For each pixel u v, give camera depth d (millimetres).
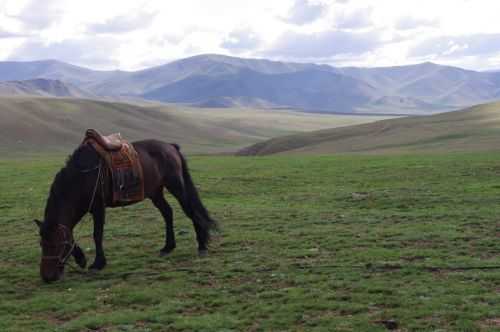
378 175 31453
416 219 17500
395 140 111625
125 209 21594
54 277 11859
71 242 12086
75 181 12078
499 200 20875
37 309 10391
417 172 31734
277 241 15039
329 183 29250
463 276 10992
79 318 9719
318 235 15523
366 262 12438
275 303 10016
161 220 19281
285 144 141625
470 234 14812
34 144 190750
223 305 10125
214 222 14305
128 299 10648
